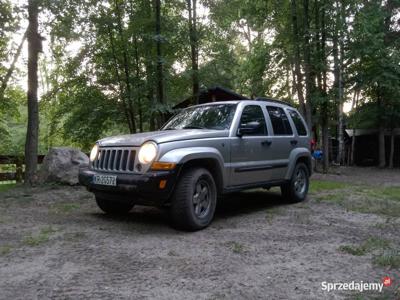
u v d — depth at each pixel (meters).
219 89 16.61
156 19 12.83
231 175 5.61
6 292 2.94
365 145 27.19
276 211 6.34
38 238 4.44
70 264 3.58
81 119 15.70
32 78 10.26
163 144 4.79
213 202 5.21
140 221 5.50
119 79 14.55
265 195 8.16
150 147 4.77
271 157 6.48
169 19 13.24
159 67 13.13
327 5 15.59
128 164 4.91
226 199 7.66
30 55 10.22
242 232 4.87
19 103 15.66
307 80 16.45
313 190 9.28
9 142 18.23
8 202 7.21
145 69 13.84
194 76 14.09
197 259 3.74
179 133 5.13
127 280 3.19
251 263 3.64
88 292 2.94
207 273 3.36
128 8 13.72
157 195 4.67
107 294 2.90
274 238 4.57
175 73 14.27
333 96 16.55
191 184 4.82
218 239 4.51
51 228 4.98
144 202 4.86
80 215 5.93
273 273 3.38
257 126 5.71
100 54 14.22
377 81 18.28
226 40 14.83
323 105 17.12
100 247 4.12
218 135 5.48
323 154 17.14
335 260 3.76
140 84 13.76
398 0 20.14
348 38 16.17
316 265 3.61
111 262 3.63
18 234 4.70
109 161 5.14
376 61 17.84
